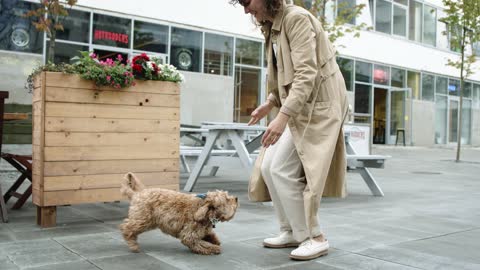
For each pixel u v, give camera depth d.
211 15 12.31
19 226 3.49
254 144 5.72
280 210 2.96
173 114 4.02
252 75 13.28
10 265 2.46
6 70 8.96
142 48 11.06
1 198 3.67
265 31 2.82
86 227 3.49
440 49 20.61
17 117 3.98
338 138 2.73
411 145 19.30
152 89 3.90
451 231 3.57
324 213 4.39
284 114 2.54
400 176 8.58
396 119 18.84
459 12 13.67
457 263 2.64
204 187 6.10
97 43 10.32
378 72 17.84
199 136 9.43
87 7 10.17
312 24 2.69
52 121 3.43
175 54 11.67
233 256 2.74
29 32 9.28
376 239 3.25
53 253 2.73
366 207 4.79
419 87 19.70
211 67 12.36
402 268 2.52
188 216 2.74
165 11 11.44
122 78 3.66
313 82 2.55
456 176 8.71
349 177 8.21
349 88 16.69
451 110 21.67
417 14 19.58
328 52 2.72
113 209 4.32
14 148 8.56
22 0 9.20
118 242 3.03
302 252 2.66
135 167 3.81
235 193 5.58
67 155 3.50
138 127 3.83
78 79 3.53
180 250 2.87
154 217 2.80
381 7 17.86
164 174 3.97
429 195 5.90
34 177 3.59
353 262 2.64
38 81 3.51
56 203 3.46
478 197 5.74
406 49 18.94
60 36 9.77
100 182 3.64
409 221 3.99
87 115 3.58
